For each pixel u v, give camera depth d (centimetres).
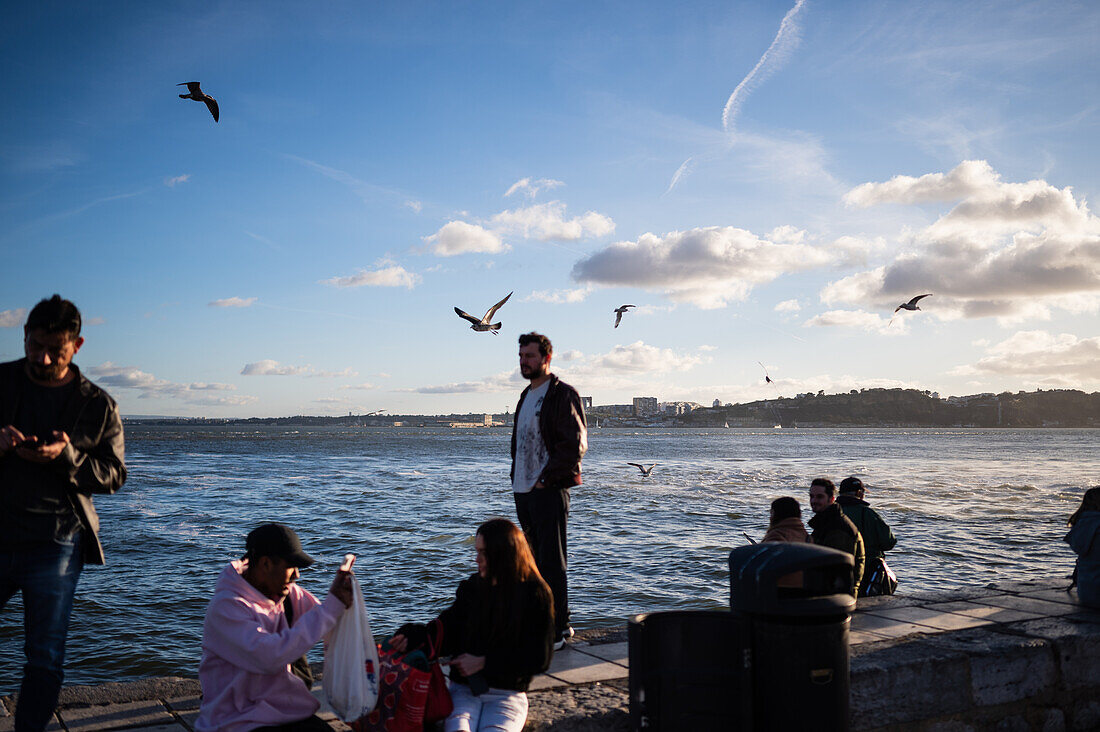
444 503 3362
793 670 380
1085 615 644
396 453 9669
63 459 360
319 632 369
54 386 375
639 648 411
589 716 426
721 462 7212
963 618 632
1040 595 726
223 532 2431
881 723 489
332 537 2300
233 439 17425
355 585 384
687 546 2094
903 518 2688
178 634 1266
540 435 549
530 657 394
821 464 6831
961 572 1714
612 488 4056
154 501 3447
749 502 3322
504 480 4806
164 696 466
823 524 729
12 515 358
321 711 438
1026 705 546
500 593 396
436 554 1995
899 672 496
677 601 1457
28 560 362
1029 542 2138
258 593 384
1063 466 6550
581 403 554
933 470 5884
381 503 3362
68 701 450
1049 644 561
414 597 1521
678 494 3694
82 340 380
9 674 1064
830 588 404
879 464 6862
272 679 377
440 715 385
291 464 6825
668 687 414
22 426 365
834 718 384
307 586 1620
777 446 13138
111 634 1258
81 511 378
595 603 1443
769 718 384
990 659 532
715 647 413
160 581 1680
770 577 382
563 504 553
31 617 364
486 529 403
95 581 1673
